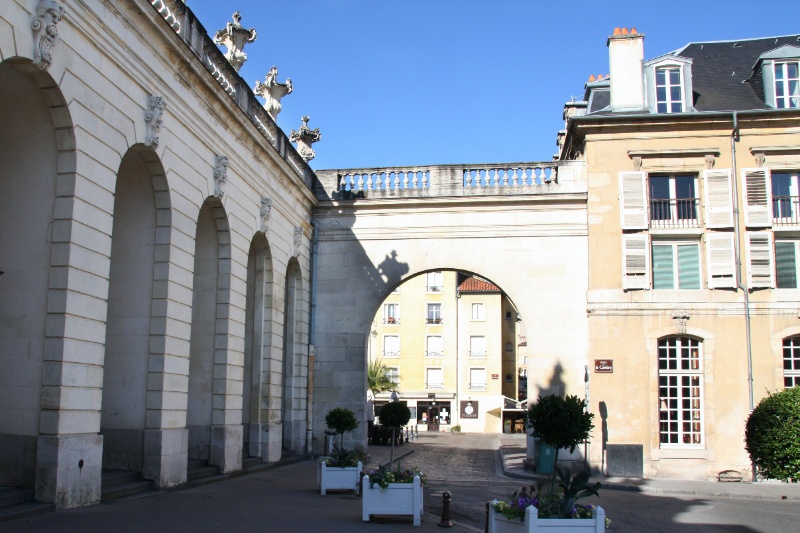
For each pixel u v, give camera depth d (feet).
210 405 55.67
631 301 72.08
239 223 58.59
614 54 77.82
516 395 198.18
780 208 72.49
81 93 37.19
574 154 84.74
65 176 36.88
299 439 75.05
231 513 37.47
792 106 74.13
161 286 46.50
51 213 36.78
